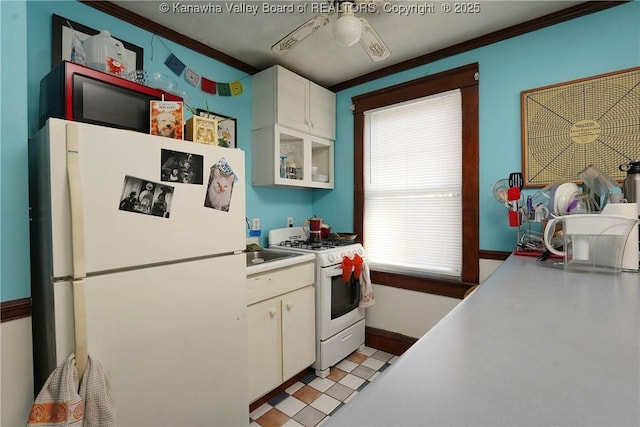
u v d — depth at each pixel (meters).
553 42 1.86
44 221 1.02
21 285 1.03
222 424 1.40
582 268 1.25
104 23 1.72
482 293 0.93
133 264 1.11
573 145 1.79
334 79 2.78
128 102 1.28
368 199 2.74
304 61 2.44
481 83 2.12
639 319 0.70
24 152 1.04
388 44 2.18
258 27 1.98
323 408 1.84
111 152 1.06
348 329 2.43
